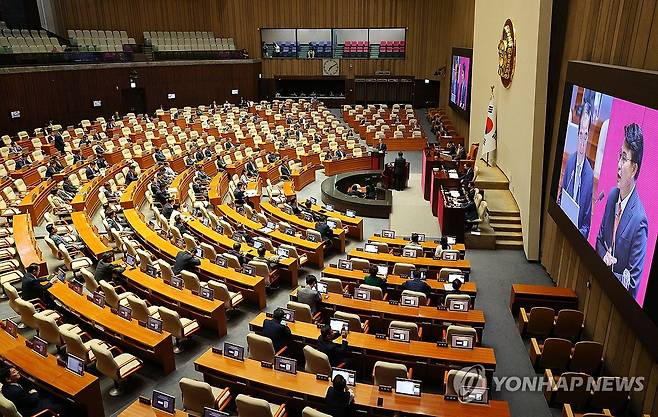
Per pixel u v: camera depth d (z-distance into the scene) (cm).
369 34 4156
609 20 991
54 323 908
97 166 2228
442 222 1616
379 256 1327
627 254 815
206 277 1224
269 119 3512
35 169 2072
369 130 3120
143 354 941
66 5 3609
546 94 1352
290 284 1296
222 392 761
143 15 3888
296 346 923
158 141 2717
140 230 1479
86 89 3100
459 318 977
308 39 4191
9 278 1187
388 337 892
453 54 3231
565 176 1169
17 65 2677
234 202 1889
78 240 1460
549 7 1298
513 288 1166
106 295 1044
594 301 1020
